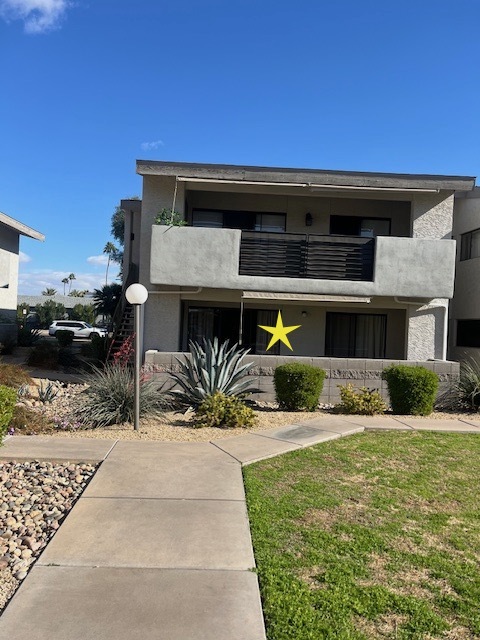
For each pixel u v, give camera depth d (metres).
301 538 4.61
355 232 16.55
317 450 7.53
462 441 8.34
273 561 4.12
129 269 17.80
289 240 14.23
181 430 8.73
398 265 13.80
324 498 5.62
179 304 14.73
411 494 5.88
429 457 7.37
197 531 4.64
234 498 5.48
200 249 13.69
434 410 11.43
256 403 11.28
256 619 3.34
